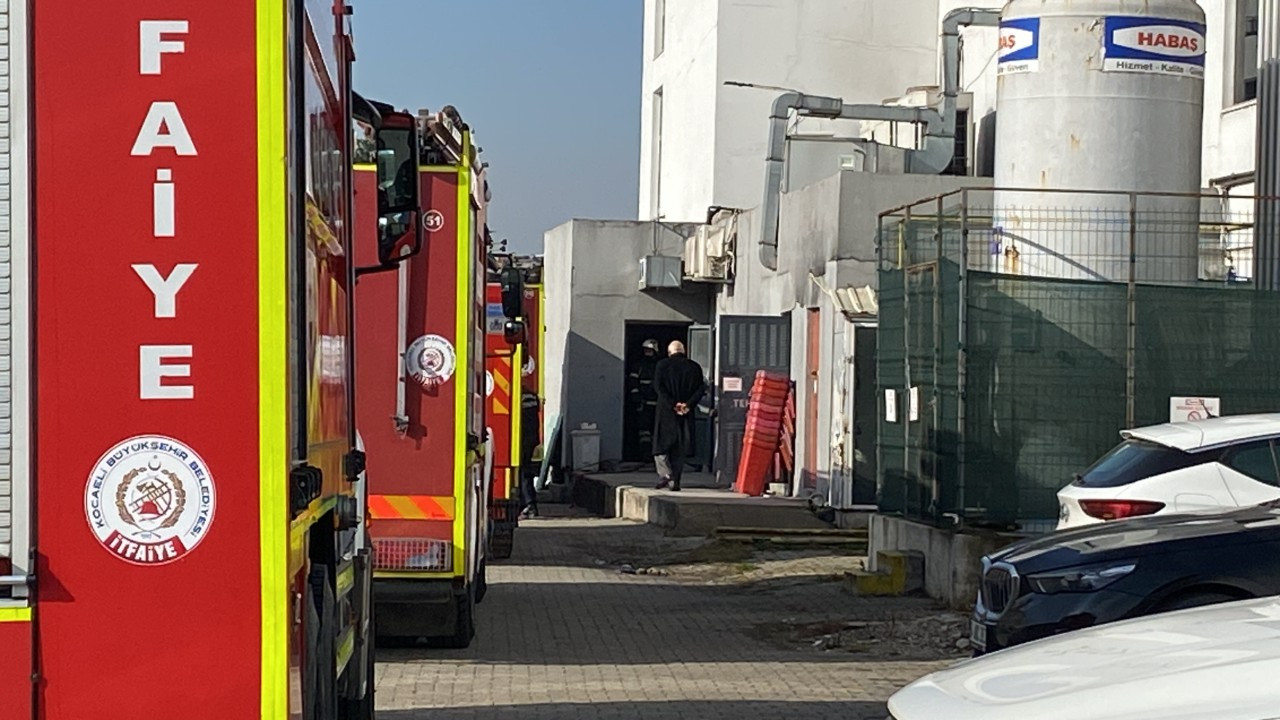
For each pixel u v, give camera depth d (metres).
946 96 28.17
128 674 4.69
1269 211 18.56
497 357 19.69
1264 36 20.02
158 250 4.68
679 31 36.78
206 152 4.68
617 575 18.72
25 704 4.65
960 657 12.85
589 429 32.50
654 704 10.53
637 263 32.84
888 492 17.41
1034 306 15.19
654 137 39.50
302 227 5.17
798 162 28.00
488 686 11.16
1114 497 12.11
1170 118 17.75
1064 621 9.59
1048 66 17.67
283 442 4.71
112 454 4.67
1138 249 17.55
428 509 11.91
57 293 4.65
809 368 24.36
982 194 22.81
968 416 15.17
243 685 4.71
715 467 30.11
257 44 4.69
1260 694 4.03
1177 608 9.55
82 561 4.67
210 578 4.70
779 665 12.41
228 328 4.69
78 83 4.65
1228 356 15.31
